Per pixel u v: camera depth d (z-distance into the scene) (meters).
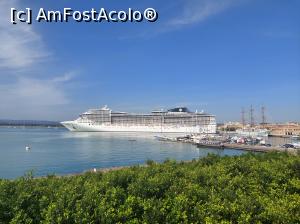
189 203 9.68
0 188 9.47
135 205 9.20
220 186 12.14
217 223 8.74
